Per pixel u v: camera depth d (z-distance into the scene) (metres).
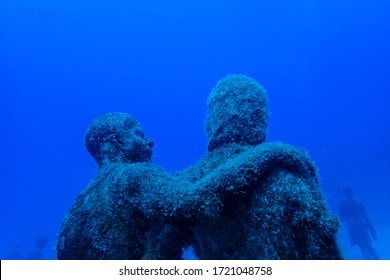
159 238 2.63
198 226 2.58
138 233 2.75
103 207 2.86
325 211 2.36
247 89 3.22
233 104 3.16
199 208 2.43
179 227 2.58
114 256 2.69
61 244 2.97
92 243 2.78
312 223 2.28
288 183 2.43
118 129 3.44
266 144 2.71
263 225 2.38
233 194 2.47
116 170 3.07
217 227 2.55
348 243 17.84
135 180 2.78
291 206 2.35
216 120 3.23
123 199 2.78
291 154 2.56
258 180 2.52
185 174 3.10
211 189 2.45
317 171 2.86
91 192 3.09
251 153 2.60
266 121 3.14
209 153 3.16
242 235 2.51
